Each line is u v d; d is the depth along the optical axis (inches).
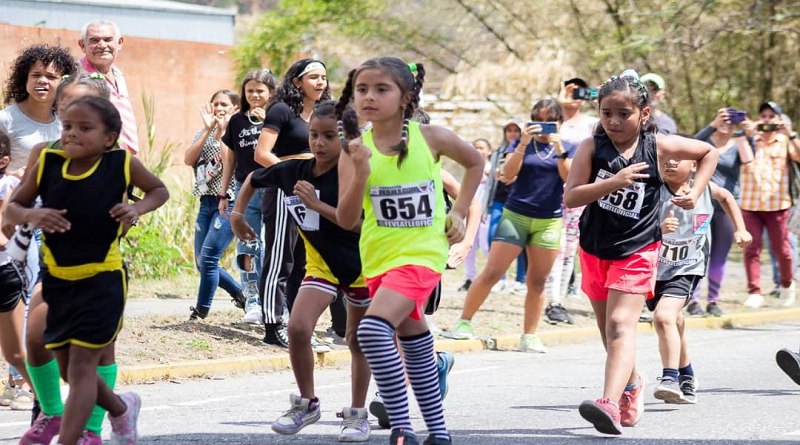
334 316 501.0
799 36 1202.6
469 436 331.0
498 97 1269.7
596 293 337.7
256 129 510.9
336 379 467.2
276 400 408.8
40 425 283.9
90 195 256.5
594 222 326.6
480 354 560.1
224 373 471.8
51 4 1354.6
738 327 689.6
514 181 549.0
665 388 380.8
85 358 258.5
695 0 1106.1
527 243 553.9
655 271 328.2
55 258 257.6
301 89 453.7
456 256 342.3
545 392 430.6
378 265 276.1
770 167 731.4
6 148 321.4
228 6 2169.0
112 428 282.0
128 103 435.8
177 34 1486.2
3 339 316.8
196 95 1496.1
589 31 1302.9
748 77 1246.3
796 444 317.7
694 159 331.3
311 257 316.2
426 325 285.9
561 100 615.2
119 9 1424.7
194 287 697.6
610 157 322.0
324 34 1466.5
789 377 445.4
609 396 320.5
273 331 505.4
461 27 1412.4
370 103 270.2
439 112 1282.0
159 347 483.5
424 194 273.9
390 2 1448.1
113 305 259.4
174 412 377.7
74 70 361.1
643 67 1261.1
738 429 342.0
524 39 1365.7
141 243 716.7
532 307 564.7
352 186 268.5
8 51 1221.1
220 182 565.6
